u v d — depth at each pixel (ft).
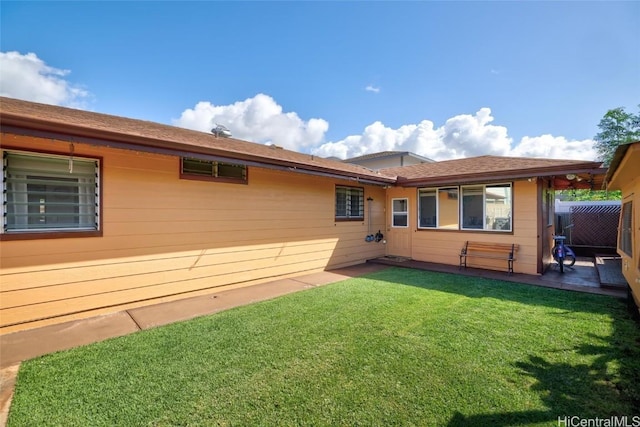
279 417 7.14
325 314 14.40
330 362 9.75
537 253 23.27
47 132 11.40
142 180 16.15
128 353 10.50
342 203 28.43
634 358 9.86
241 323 13.33
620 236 17.84
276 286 20.38
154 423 6.98
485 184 25.73
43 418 7.16
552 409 7.38
